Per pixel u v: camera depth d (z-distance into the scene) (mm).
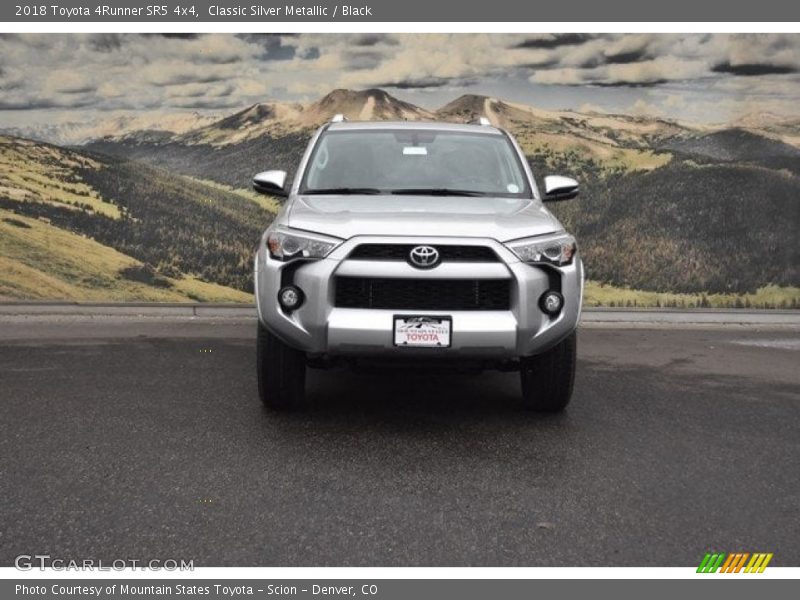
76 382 5449
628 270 9281
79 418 4594
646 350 7223
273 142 9133
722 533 3236
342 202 4891
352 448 4148
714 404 5242
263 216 9078
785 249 9289
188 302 8938
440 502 3467
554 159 9344
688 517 3379
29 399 4984
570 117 9328
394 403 5066
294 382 4629
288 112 9164
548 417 4824
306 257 4285
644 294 9266
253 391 5285
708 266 9289
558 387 4695
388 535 3150
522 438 4387
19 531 3127
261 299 4430
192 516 3285
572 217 9320
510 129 9367
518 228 4410
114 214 8836
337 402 5062
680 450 4250
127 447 4102
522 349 4301
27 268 8680
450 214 4574
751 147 9273
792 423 4820
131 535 3113
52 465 3822
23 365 5953
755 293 9297
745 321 9164
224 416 4680
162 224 8898
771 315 9203
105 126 8867
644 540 3160
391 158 5516
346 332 4199
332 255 4254
